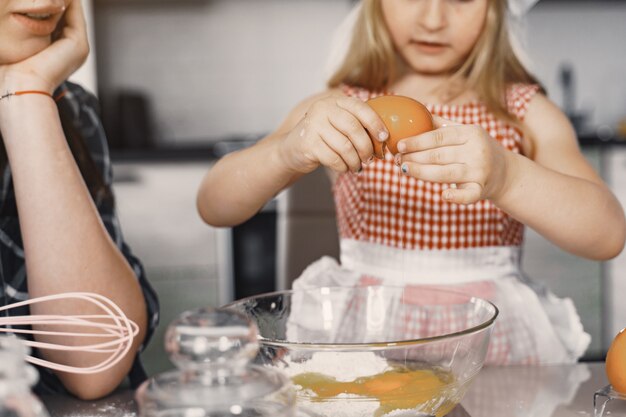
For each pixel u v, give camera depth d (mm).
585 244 1143
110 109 3756
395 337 874
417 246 1370
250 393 465
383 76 1467
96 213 994
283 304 867
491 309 769
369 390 656
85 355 911
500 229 1371
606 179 2998
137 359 1071
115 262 987
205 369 458
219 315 459
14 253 1076
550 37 3678
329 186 1658
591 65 3691
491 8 1365
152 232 2982
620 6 3650
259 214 2943
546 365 906
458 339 668
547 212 1077
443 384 668
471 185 896
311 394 661
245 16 3760
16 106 958
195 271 2994
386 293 894
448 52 1298
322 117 931
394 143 884
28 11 942
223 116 3811
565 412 750
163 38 3748
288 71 3799
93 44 3660
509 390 817
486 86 1387
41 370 1006
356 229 1427
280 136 1289
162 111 3785
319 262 1406
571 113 3701
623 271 2938
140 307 1012
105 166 1276
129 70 3756
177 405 453
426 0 1254
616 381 708
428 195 1363
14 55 973
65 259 943
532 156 1403
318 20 3779
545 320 1231
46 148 955
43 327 935
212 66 3777
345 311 876
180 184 2979
